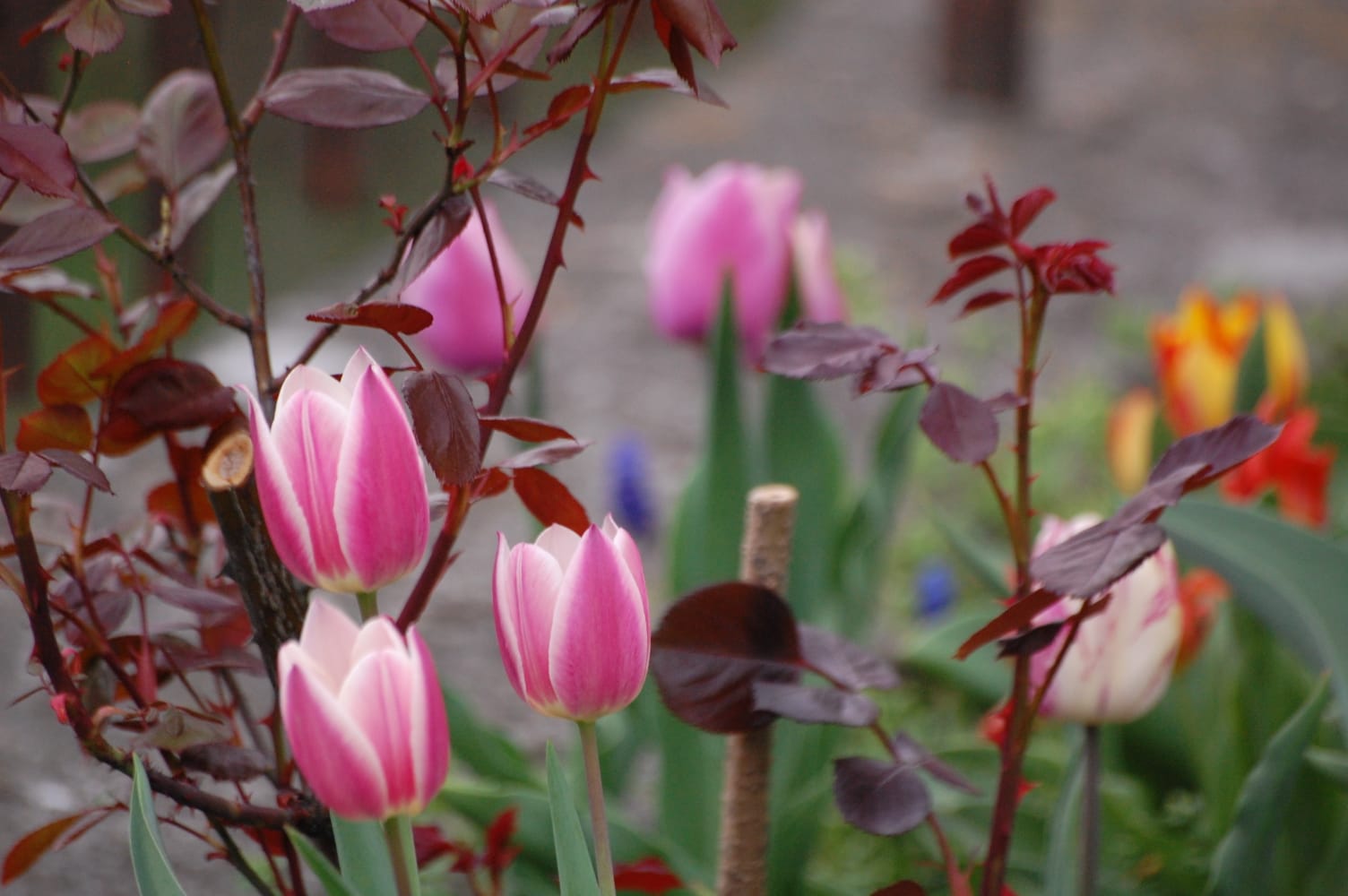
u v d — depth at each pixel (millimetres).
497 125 1129
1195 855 1719
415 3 1112
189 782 1160
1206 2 11414
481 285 1544
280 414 1075
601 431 3922
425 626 2674
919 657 1879
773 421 1712
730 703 1207
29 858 1178
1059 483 3721
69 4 1128
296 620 1160
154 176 1195
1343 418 3123
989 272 1173
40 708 2119
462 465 1089
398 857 1080
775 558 1270
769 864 1405
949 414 1155
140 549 1184
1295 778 1307
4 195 1130
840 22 10250
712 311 1865
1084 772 1254
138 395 1157
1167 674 1219
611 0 1104
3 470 1104
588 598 1075
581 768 1766
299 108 1152
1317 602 1348
